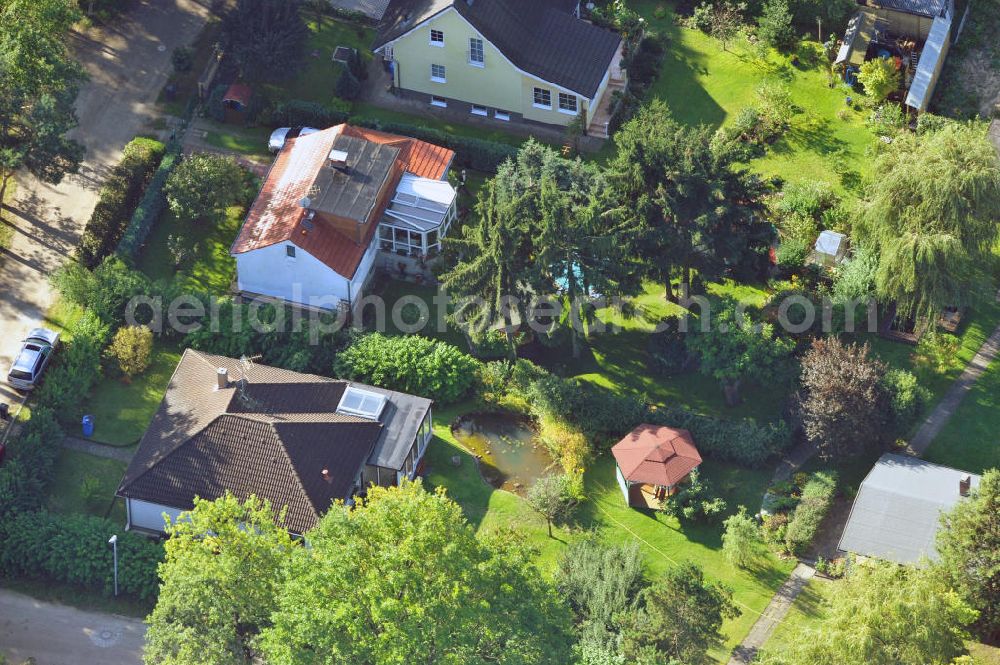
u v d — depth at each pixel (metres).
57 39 103.56
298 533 83.31
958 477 87.88
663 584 78.44
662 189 92.31
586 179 96.50
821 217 102.38
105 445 90.62
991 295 97.50
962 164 90.94
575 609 81.94
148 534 86.94
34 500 86.12
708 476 91.12
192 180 99.31
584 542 85.19
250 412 87.19
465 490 89.75
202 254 100.75
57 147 96.12
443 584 70.44
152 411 92.44
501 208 90.44
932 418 93.38
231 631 74.56
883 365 91.06
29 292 97.44
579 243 91.69
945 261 90.62
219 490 84.69
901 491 86.81
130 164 102.62
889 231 92.50
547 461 91.88
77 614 82.94
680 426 92.19
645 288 100.81
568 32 107.44
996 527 79.62
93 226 99.31
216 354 94.69
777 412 94.19
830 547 87.38
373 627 70.31
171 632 75.00
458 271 91.88
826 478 89.12
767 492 90.06
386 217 98.81
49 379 91.25
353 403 89.75
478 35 104.81
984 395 94.38
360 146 100.19
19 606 83.12
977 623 81.50
